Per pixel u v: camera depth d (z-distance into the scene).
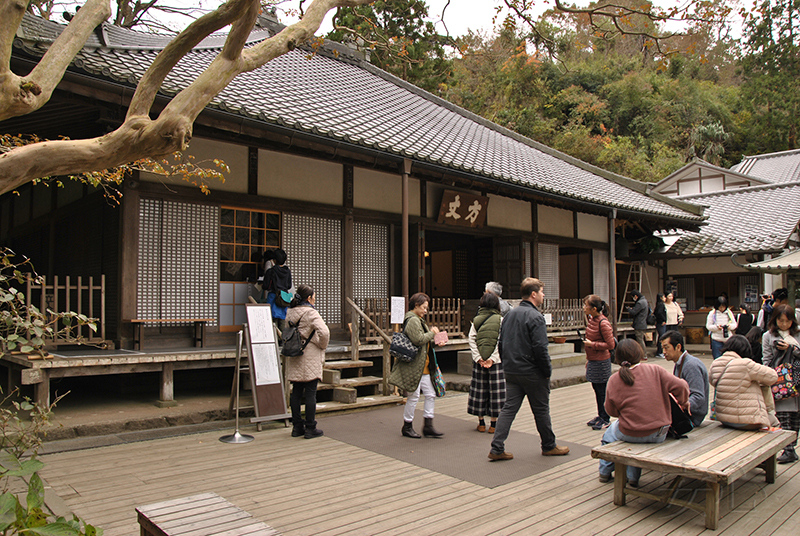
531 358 4.72
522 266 12.16
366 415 6.68
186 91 2.62
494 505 3.73
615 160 30.97
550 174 12.73
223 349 6.97
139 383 7.23
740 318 9.11
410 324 5.53
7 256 3.88
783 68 31.83
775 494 4.03
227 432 5.76
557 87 35.62
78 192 7.98
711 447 3.83
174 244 7.25
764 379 4.34
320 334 5.47
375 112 10.48
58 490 3.87
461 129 13.42
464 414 6.87
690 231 16.36
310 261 8.73
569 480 4.29
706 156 33.44
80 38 2.57
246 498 3.79
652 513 3.64
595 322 6.15
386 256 9.84
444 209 10.45
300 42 3.36
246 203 7.95
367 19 6.11
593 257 14.67
